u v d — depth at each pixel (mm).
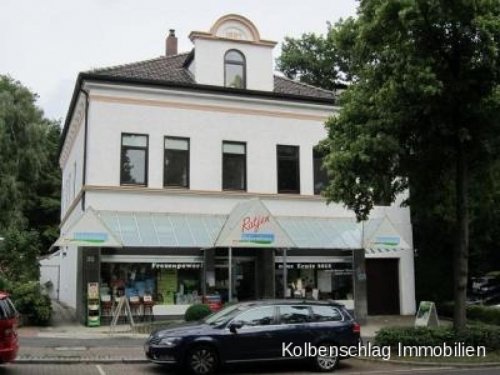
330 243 24141
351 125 16312
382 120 15758
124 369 13953
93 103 23000
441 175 17266
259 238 21781
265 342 13562
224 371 14078
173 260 22812
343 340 14203
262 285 23906
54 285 33125
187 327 13586
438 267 29047
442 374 13328
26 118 40438
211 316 14258
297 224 24875
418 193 17797
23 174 40469
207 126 24453
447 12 14102
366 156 15117
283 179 25500
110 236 21000
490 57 14250
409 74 14312
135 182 23281
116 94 23297
